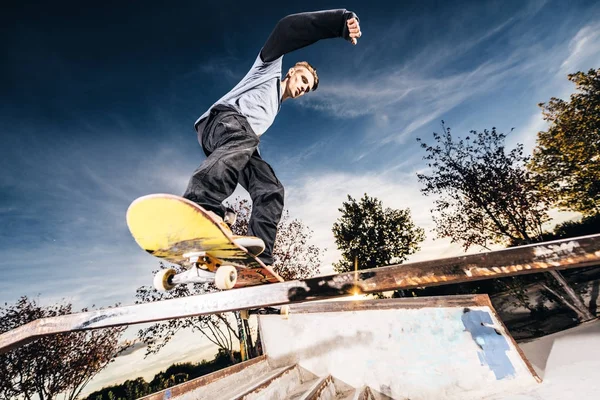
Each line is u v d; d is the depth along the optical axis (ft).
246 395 9.26
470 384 9.92
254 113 6.34
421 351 11.03
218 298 3.74
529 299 31.24
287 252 39.34
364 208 43.55
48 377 26.40
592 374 8.30
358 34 5.55
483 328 10.24
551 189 28.76
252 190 6.85
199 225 4.01
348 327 12.79
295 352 13.64
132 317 4.00
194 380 10.47
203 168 4.77
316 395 9.96
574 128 28.96
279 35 6.21
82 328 4.14
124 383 35.70
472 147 30.94
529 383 9.00
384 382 11.50
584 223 38.99
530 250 2.67
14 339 4.28
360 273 3.24
